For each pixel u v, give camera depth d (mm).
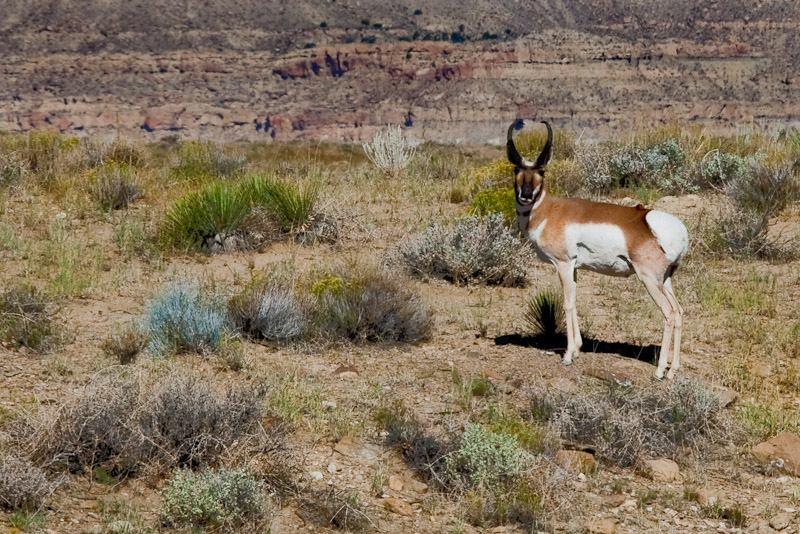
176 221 38688
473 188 51125
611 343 28781
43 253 35906
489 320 31000
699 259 38719
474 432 20094
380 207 49031
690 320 31328
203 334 26312
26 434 18703
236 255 38031
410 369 26125
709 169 51219
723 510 19109
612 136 61906
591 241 25172
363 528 17750
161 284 33000
